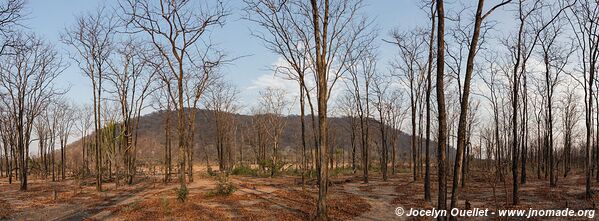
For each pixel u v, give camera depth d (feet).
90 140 138.41
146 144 269.85
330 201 62.23
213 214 51.62
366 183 100.48
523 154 90.17
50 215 54.13
